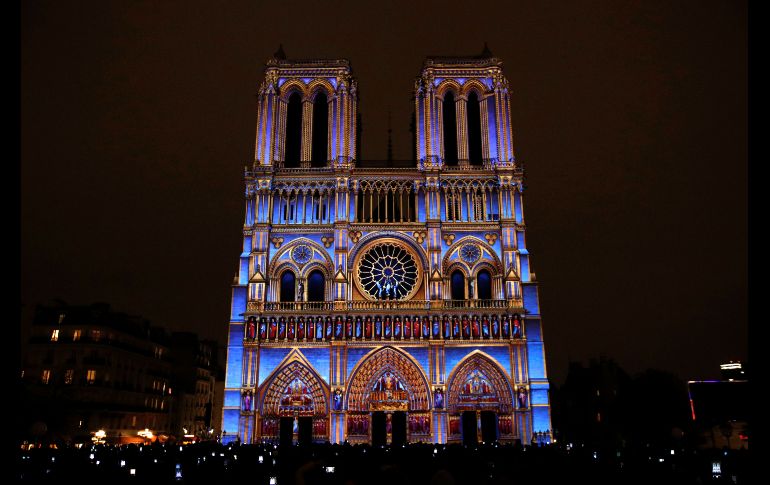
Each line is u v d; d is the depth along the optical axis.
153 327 136.38
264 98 109.19
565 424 145.38
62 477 30.38
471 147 111.25
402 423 95.88
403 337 96.88
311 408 95.94
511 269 100.25
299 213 104.94
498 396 96.38
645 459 40.94
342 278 99.44
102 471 32.84
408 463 37.78
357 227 103.19
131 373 120.06
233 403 95.19
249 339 96.56
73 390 103.88
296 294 100.50
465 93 111.44
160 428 129.88
